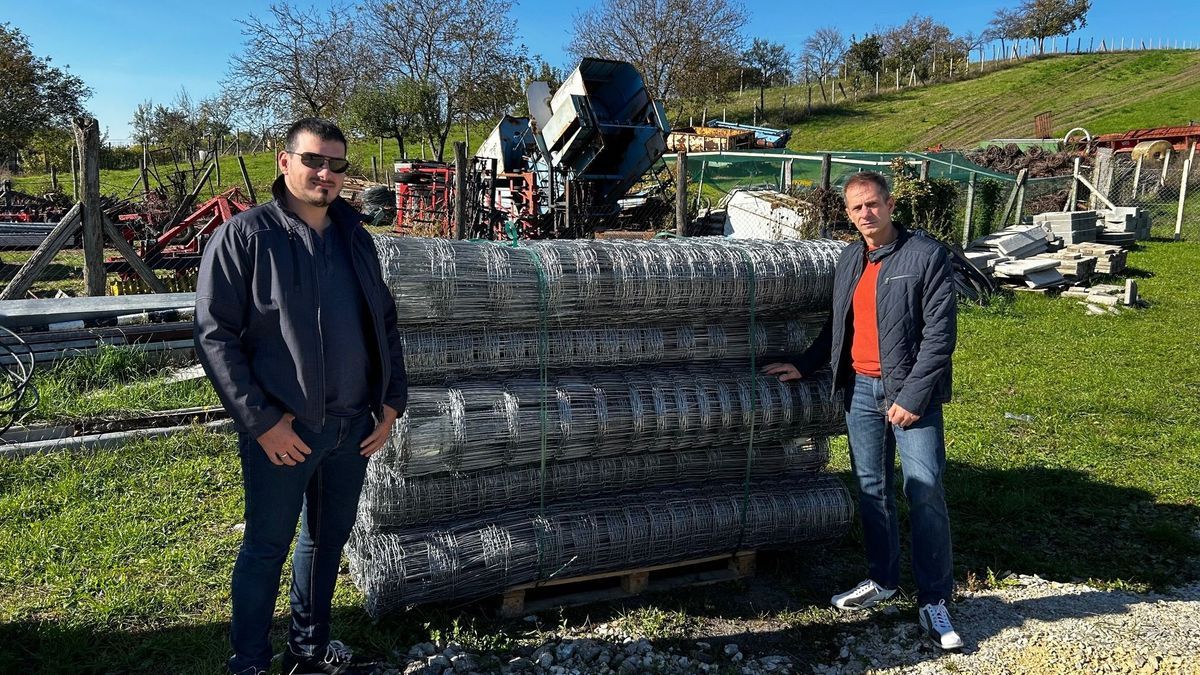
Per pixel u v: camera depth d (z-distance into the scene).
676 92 42.09
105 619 3.27
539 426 3.21
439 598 3.18
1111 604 3.52
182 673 2.96
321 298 2.49
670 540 3.52
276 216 2.48
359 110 30.75
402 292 3.02
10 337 6.03
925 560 3.25
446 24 32.72
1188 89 46.25
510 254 3.25
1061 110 46.16
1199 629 3.23
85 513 4.23
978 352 8.81
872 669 3.13
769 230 12.47
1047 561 4.11
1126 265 14.63
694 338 3.60
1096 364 8.32
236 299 2.38
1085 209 19.34
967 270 11.70
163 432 5.23
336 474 2.71
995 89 54.06
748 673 3.11
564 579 3.43
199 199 25.92
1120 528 4.53
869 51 59.47
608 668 3.10
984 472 5.32
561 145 13.27
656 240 3.80
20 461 4.76
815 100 58.09
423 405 3.07
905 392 3.12
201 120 41.12
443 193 15.69
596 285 3.29
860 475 3.50
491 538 3.24
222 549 3.93
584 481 3.45
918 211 12.48
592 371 3.49
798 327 3.83
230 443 5.22
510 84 33.75
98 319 6.59
